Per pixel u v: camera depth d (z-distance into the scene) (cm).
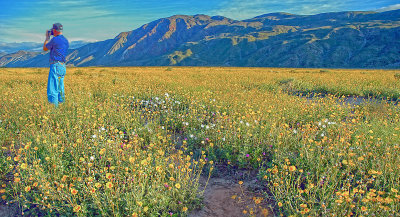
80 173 360
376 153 408
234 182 391
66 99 741
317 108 749
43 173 329
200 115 664
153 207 300
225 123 576
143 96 928
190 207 320
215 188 375
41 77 1706
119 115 619
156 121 627
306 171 389
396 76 1905
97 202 286
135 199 299
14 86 1177
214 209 327
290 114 679
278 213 310
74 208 269
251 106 723
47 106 639
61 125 557
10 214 304
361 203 307
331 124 562
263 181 386
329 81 1520
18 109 639
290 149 473
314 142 455
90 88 1053
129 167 370
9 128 542
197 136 522
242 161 427
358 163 387
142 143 493
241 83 1426
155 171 363
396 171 357
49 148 396
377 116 686
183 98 863
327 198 306
